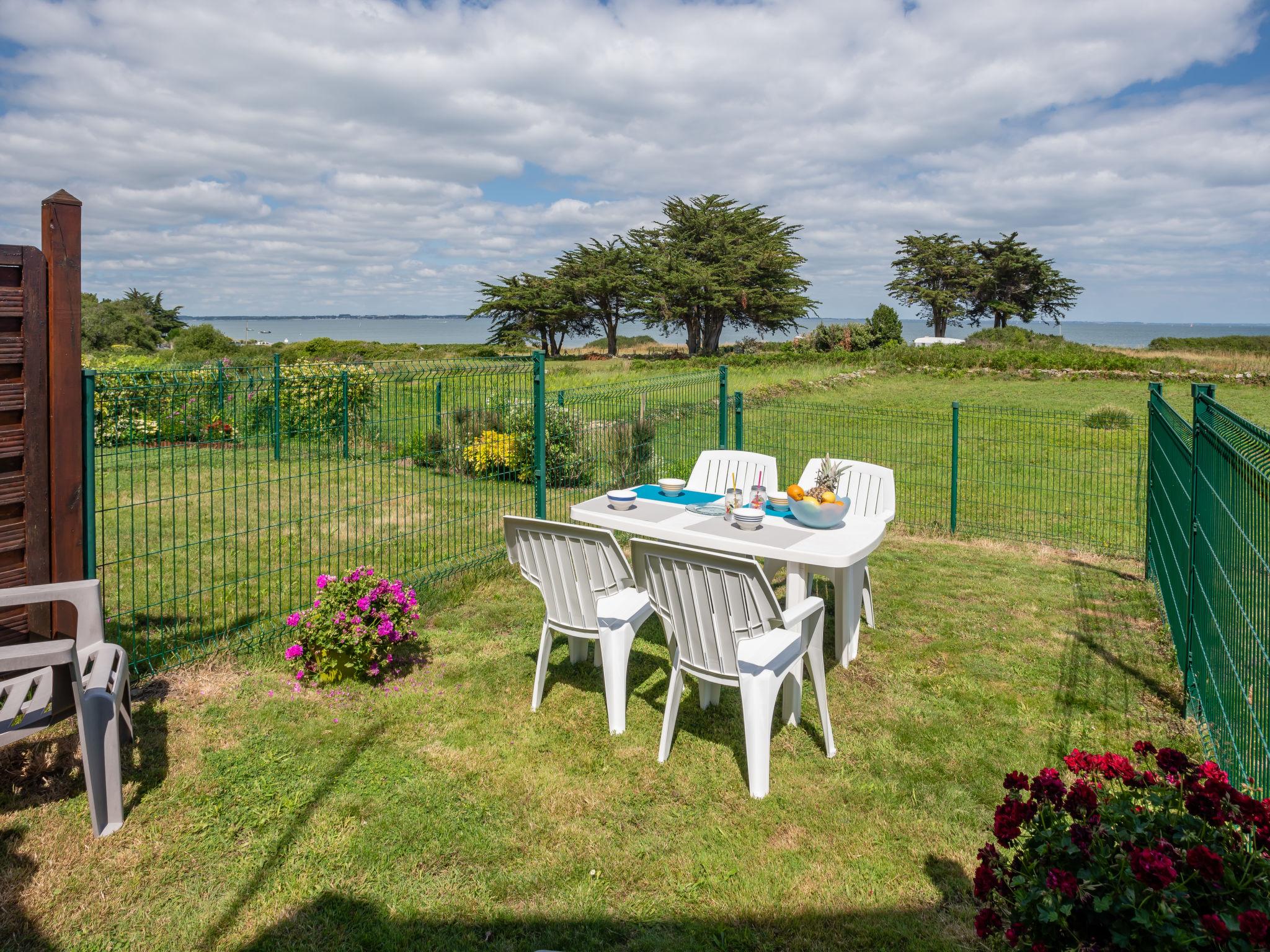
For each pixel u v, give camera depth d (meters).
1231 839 1.95
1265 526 2.64
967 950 2.47
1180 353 41.28
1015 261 67.75
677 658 3.58
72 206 3.37
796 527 4.50
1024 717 4.08
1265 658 2.63
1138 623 5.50
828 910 2.66
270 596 5.44
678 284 56.75
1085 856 1.92
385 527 7.86
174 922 2.55
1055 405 21.22
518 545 4.03
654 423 9.62
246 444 5.87
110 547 6.86
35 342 3.29
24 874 2.74
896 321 50.06
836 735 3.88
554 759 3.60
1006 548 7.62
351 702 4.11
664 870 2.85
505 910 2.64
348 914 2.61
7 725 2.75
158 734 3.70
